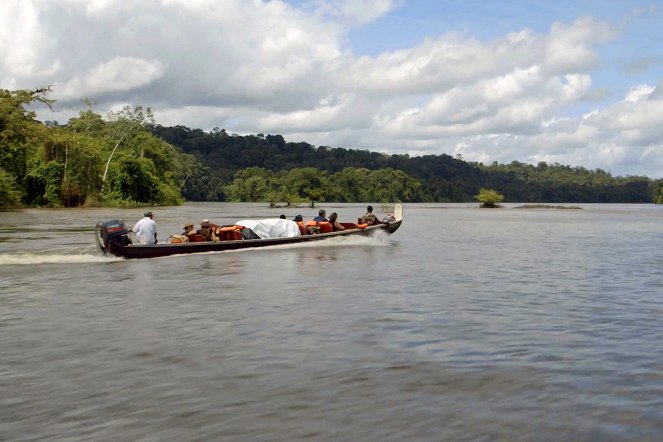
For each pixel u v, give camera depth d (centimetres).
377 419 585
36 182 7088
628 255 2162
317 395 648
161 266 1712
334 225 2486
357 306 1125
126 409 611
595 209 10988
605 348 837
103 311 1078
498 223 4781
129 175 8406
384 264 1795
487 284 1419
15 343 856
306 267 1700
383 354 801
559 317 1040
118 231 1852
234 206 10744
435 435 548
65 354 800
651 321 1012
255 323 977
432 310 1093
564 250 2355
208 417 590
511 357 790
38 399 638
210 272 1591
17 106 6606
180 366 748
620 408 612
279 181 16662
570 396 646
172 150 11644
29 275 1542
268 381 693
